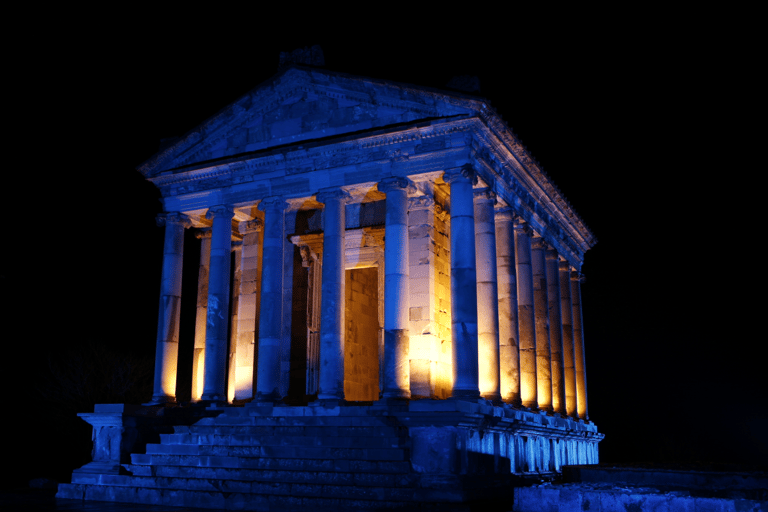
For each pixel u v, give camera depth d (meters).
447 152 27.50
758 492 19.08
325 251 28.88
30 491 31.17
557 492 18.42
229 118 32.00
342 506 21.64
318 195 29.55
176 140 33.12
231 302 38.94
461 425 23.03
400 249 27.38
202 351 34.56
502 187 31.25
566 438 36.19
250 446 25.50
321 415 26.47
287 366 33.84
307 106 30.92
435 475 22.19
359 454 23.59
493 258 28.27
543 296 36.28
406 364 26.58
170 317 31.95
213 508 23.53
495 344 27.56
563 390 37.41
